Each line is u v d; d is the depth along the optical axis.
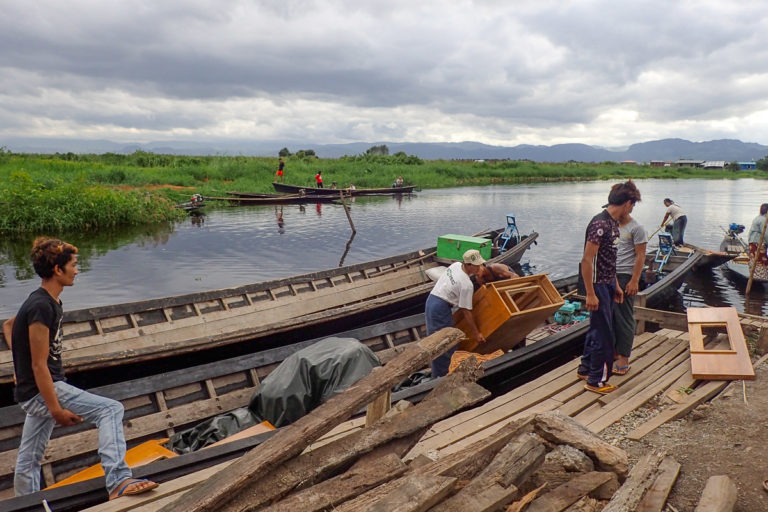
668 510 3.13
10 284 11.83
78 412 3.32
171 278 12.66
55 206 19.91
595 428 4.32
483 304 5.93
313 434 2.58
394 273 10.77
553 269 14.36
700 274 13.71
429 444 3.94
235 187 34.78
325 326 7.79
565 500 2.96
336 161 55.53
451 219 23.95
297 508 2.39
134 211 21.55
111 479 3.16
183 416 4.82
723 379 5.18
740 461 3.69
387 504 2.38
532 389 5.09
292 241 17.89
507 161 73.69
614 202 4.78
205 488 2.39
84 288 11.67
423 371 6.21
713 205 32.12
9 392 5.17
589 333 5.11
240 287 7.98
